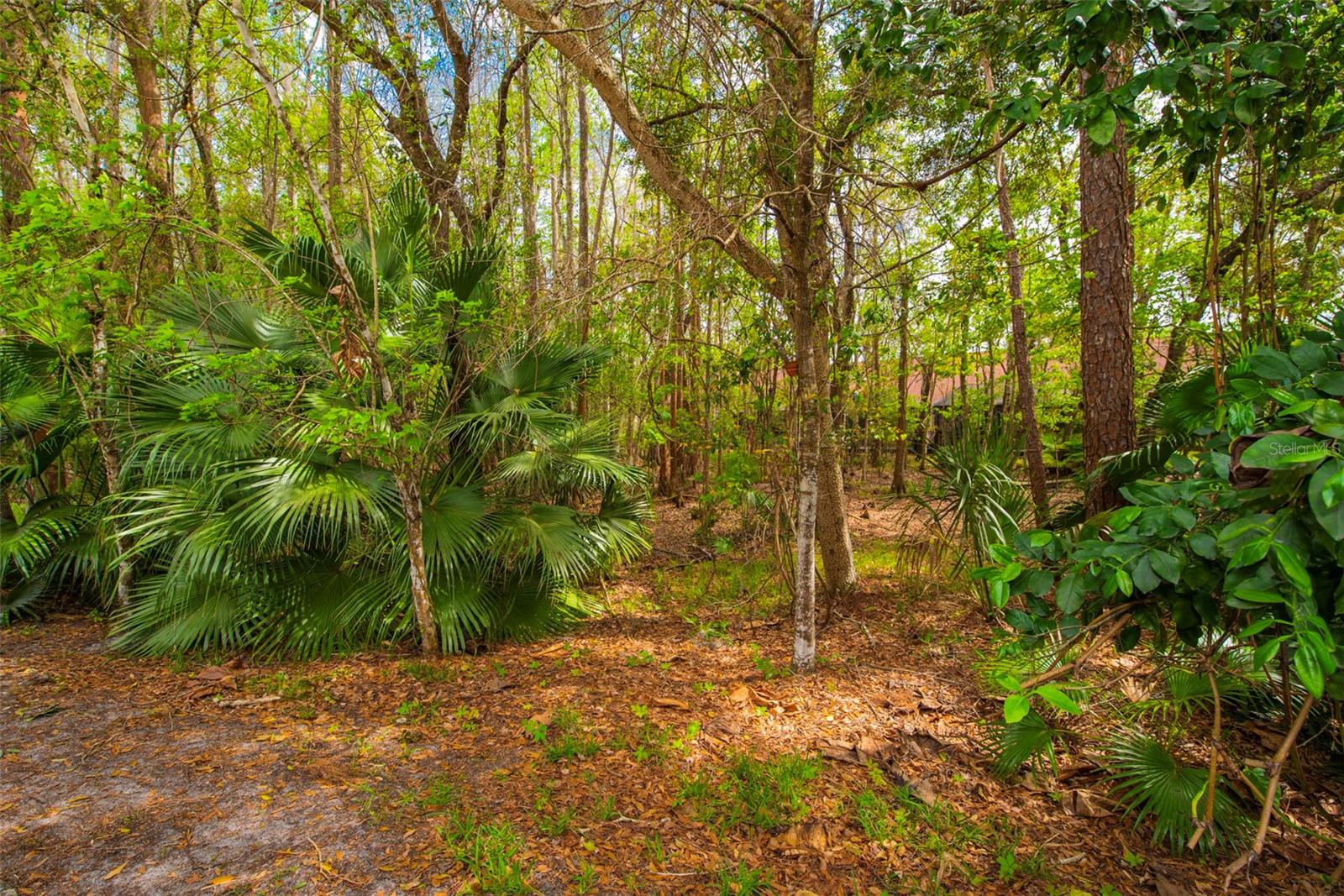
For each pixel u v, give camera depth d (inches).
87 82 186.7
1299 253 155.6
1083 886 92.4
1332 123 87.7
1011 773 117.0
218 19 184.7
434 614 178.5
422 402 179.6
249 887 88.7
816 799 110.9
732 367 193.2
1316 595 54.2
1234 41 71.0
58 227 141.7
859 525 370.9
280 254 184.4
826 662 173.9
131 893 87.1
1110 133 71.7
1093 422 198.8
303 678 158.2
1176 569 58.0
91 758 120.9
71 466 238.4
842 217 159.5
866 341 191.0
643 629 206.4
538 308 151.0
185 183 204.2
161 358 176.1
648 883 91.4
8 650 174.4
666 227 186.2
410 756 124.0
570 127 365.4
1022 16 93.6
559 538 194.7
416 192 216.2
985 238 159.0
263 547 166.6
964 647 180.4
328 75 169.5
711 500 222.5
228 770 117.6
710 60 140.2
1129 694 132.5
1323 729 110.3
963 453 191.6
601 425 232.2
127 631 176.4
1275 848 99.7
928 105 144.6
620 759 123.4
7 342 193.9
